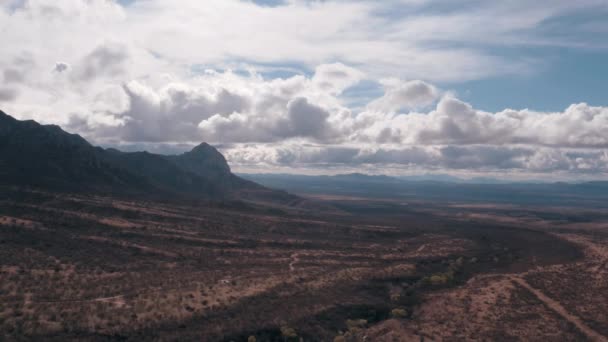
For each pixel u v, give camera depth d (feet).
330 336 338.75
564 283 419.54
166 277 413.39
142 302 339.57
